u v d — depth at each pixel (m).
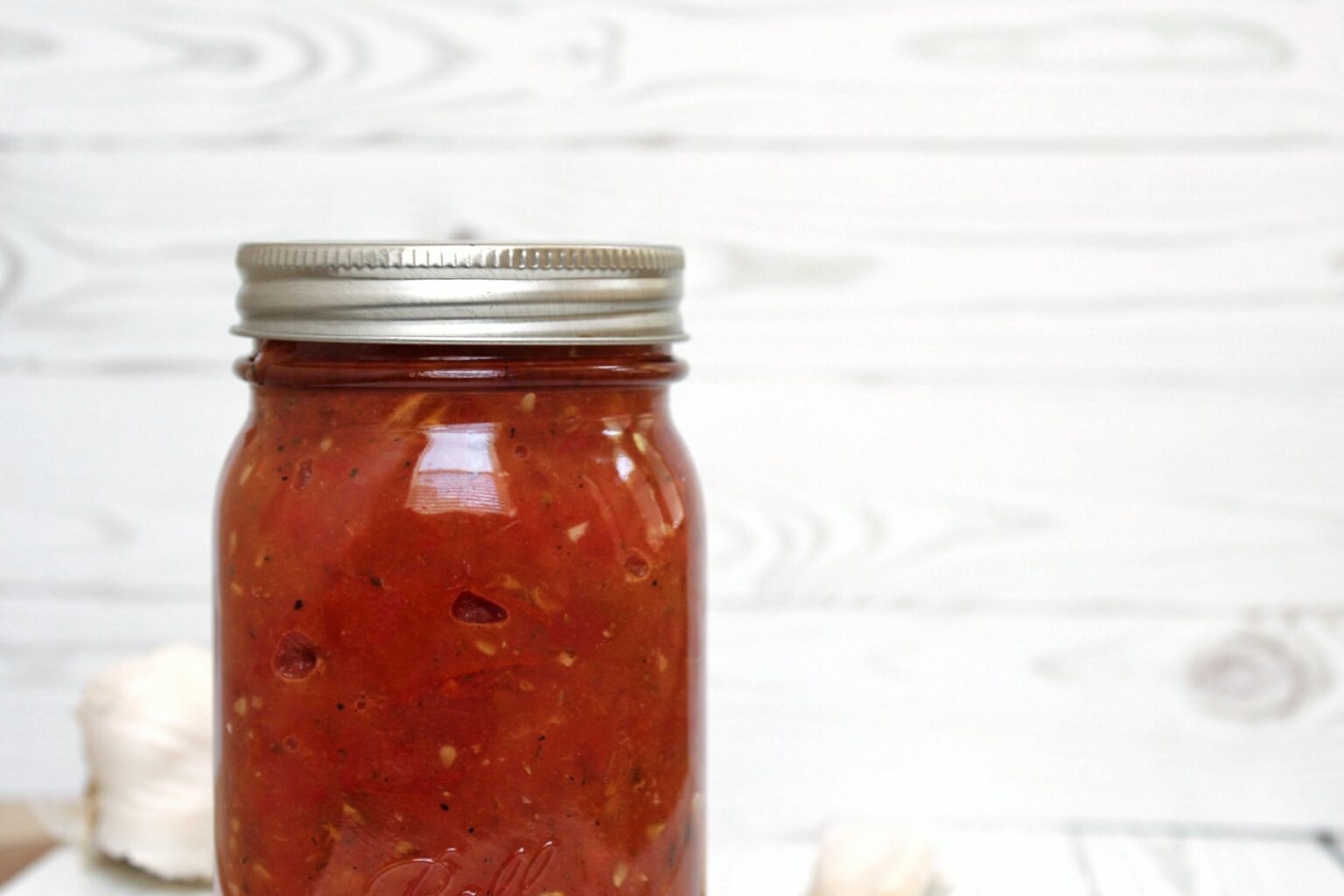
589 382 0.50
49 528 0.74
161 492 0.73
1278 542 0.72
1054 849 0.71
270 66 0.71
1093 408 0.72
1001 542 0.73
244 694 0.51
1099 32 0.70
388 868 0.49
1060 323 0.72
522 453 0.49
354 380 0.49
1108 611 0.73
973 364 0.72
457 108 0.71
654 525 0.51
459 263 0.48
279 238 0.72
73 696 0.74
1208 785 0.74
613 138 0.71
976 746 0.74
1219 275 0.71
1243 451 0.72
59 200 0.72
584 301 0.49
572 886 0.50
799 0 0.70
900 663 0.74
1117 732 0.74
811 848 0.70
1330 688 0.73
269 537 0.50
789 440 0.72
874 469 0.72
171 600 0.74
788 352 0.72
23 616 0.74
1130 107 0.71
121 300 0.72
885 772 0.74
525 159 0.71
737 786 0.74
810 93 0.71
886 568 0.73
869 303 0.72
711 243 0.71
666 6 0.71
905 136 0.71
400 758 0.49
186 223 0.72
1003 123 0.71
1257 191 0.71
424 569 0.49
